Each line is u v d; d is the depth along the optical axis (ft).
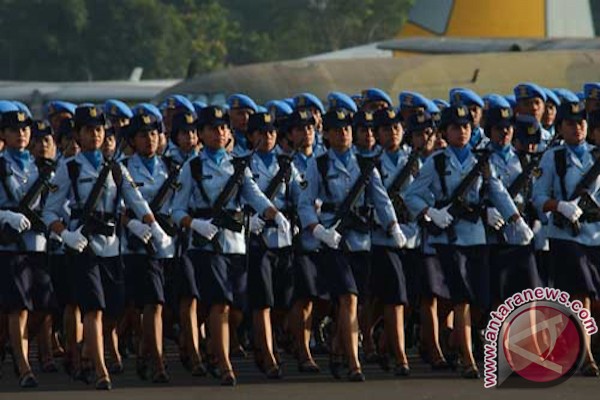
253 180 99.91
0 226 96.37
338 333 100.22
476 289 99.30
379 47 297.74
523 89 116.16
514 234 100.94
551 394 91.45
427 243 100.99
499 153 102.94
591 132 102.63
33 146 102.58
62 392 94.68
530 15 360.89
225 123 98.22
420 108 119.44
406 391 93.61
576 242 100.89
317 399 90.58
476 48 288.30
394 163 106.01
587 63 261.44
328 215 99.81
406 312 109.91
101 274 95.86
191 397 91.76
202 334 110.32
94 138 96.17
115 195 96.22
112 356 104.53
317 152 118.62
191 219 97.19
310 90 259.39
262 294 100.94
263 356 100.89
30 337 104.47
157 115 111.24
